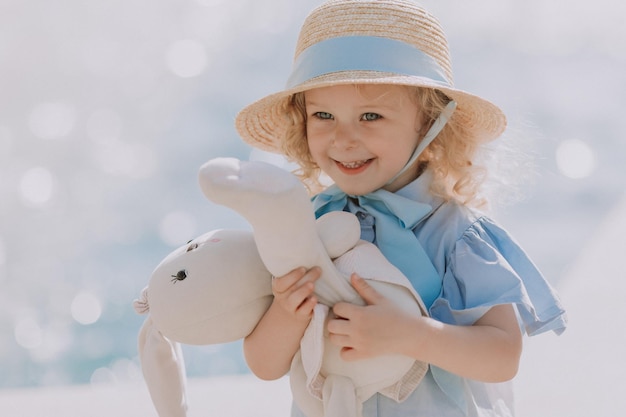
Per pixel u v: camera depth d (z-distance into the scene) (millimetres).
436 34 2039
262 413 2885
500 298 1841
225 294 1752
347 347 1736
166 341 1858
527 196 2766
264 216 1625
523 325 2008
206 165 1617
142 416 2857
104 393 3174
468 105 2098
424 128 2080
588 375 2816
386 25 1963
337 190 2084
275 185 1623
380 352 1726
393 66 1937
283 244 1669
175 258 1797
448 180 2203
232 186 1594
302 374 1820
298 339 1792
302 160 2281
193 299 1738
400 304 1773
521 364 2973
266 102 2156
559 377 2852
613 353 2877
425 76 1967
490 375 1819
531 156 2338
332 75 1932
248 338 1832
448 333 1776
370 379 1761
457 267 1917
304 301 1729
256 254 1797
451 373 1888
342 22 1977
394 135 1958
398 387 1802
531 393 2793
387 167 1976
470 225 1968
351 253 1832
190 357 5941
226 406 2971
